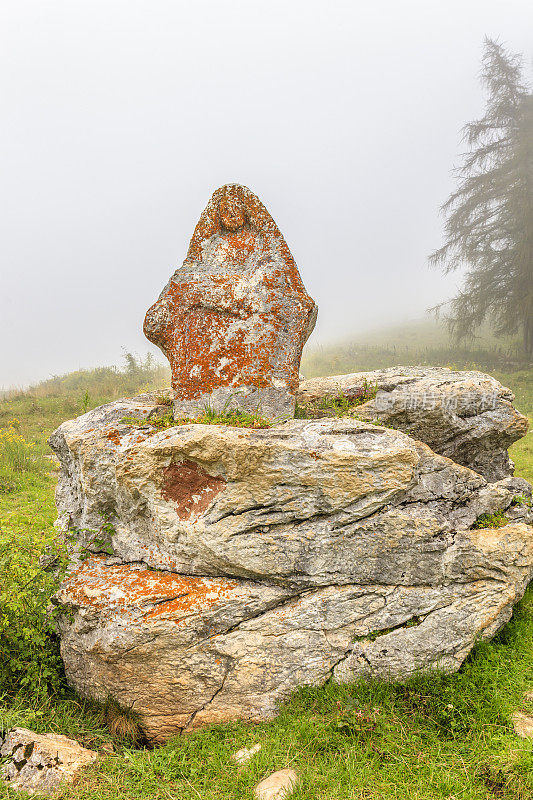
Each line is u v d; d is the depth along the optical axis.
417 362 25.58
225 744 3.90
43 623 4.49
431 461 5.13
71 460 5.41
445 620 4.50
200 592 4.30
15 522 8.29
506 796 3.25
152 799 3.38
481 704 4.01
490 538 4.77
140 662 4.14
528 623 5.07
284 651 4.28
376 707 3.98
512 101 26.06
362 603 4.45
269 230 5.93
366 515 4.57
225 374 5.57
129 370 24.08
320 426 4.91
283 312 5.70
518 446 12.82
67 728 4.06
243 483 4.44
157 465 4.52
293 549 4.45
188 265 5.92
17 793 3.37
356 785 3.37
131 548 4.80
